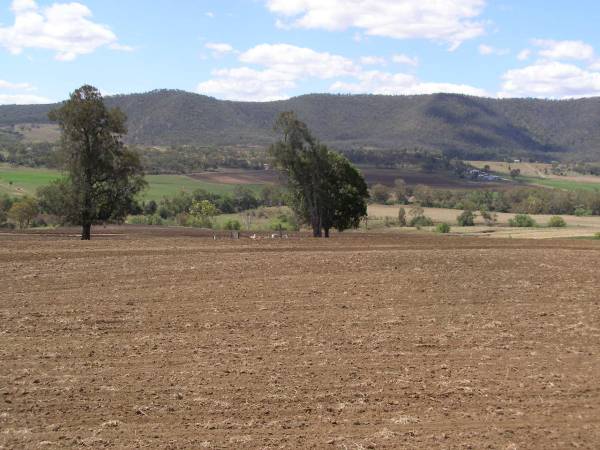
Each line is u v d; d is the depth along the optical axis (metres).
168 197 127.62
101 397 12.98
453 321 19.58
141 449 10.61
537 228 99.75
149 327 18.47
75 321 18.97
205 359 15.53
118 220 49.50
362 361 15.48
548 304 22.03
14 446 10.70
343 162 57.62
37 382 13.78
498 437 11.16
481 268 28.44
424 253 32.75
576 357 16.03
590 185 182.62
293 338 17.47
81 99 46.69
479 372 14.74
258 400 12.88
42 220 92.31
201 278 25.67
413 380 14.14
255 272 27.06
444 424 11.74
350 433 11.30
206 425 11.62
